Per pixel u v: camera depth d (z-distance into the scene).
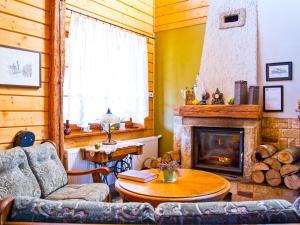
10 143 2.91
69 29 3.75
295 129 3.95
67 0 3.77
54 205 1.34
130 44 4.76
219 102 4.39
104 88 4.23
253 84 4.20
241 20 4.35
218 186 2.58
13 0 2.92
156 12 5.39
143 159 4.86
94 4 4.18
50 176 2.76
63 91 3.61
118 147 3.81
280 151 3.69
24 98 3.05
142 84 5.00
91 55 4.04
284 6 4.05
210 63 4.59
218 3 4.59
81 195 2.60
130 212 1.29
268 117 4.14
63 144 3.48
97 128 4.36
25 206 1.34
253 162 3.83
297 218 1.25
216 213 1.26
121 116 4.58
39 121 3.22
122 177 2.85
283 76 4.03
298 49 3.94
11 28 2.90
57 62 3.36
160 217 1.26
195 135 4.54
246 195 3.78
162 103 5.36
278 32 4.09
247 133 4.00
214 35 4.59
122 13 4.69
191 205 1.31
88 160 3.71
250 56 4.25
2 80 2.80
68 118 3.75
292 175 3.49
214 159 4.43
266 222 1.24
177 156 4.58
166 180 2.75
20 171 2.51
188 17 5.00
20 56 2.98
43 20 3.25
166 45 5.28
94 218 1.28
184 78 5.07
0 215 1.25
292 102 3.98
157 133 5.44
